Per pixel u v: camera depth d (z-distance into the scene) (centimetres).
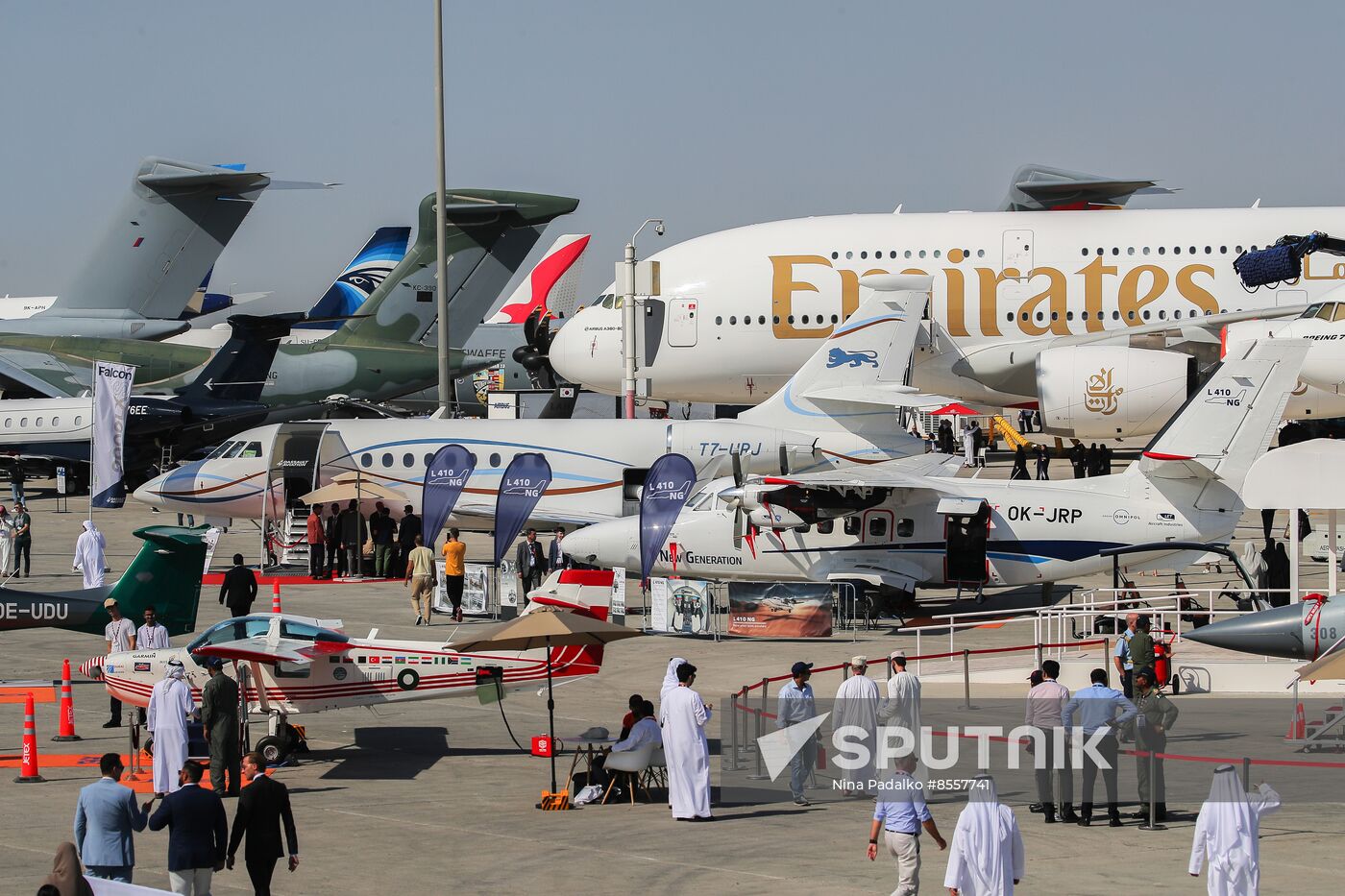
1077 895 2125
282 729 3170
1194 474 4712
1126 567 4806
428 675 3178
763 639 4628
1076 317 7550
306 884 2252
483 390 11431
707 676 4019
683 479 4884
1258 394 4631
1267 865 2267
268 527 6241
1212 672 3778
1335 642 3206
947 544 4766
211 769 2836
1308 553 5906
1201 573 5750
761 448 5703
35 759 2958
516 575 5059
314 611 5156
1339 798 2683
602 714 3622
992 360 7538
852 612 4744
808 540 4862
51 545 6838
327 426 6084
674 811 2645
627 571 5262
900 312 5781
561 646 3197
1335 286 7381
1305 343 4584
